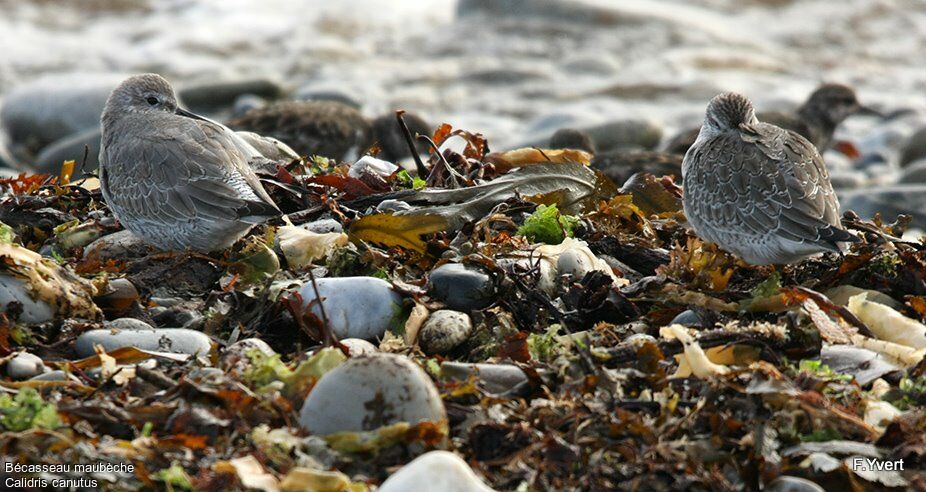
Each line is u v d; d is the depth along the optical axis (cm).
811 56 3928
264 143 1425
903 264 1080
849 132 3127
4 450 735
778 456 772
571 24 3978
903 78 3741
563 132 2136
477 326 977
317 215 1207
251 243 1120
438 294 1009
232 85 3123
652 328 997
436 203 1196
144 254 1146
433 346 950
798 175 1073
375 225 1123
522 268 1044
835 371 901
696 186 1127
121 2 4175
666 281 1044
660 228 1234
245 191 1093
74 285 998
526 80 3488
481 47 3819
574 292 1020
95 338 925
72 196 1270
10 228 1124
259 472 713
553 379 866
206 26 3966
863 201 2261
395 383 756
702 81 3450
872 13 4369
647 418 800
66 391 842
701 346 905
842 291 1063
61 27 3959
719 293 1041
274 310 990
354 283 986
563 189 1256
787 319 937
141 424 785
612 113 3019
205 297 1066
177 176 1103
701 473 746
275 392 811
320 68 3612
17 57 3628
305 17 4078
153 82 1232
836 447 779
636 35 3944
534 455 757
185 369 870
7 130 2923
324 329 932
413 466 682
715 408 806
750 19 4306
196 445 750
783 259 1080
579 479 739
